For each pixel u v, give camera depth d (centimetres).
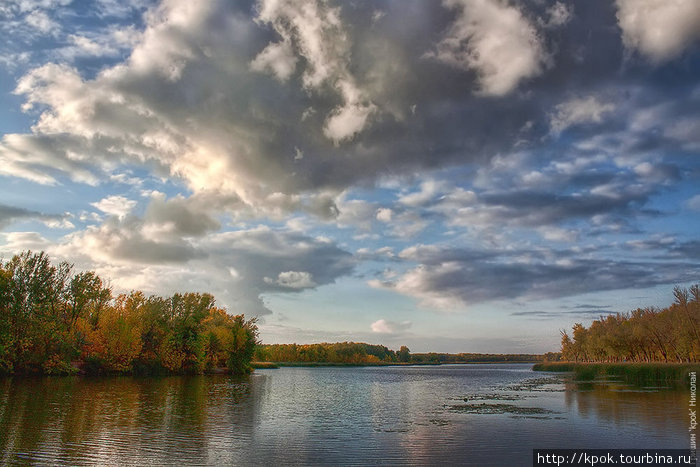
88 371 7181
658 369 7700
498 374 13575
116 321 7588
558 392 5606
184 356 8869
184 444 2106
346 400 4631
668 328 9994
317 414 3394
